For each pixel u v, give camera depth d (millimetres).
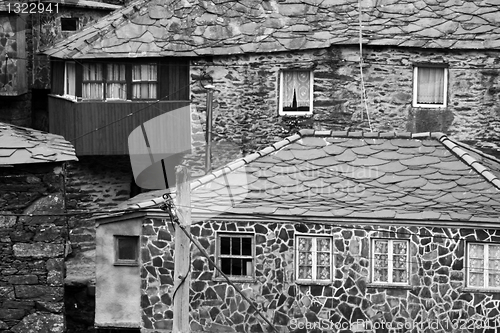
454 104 41719
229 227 33250
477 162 34500
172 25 42625
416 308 32938
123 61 42562
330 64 41781
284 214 33062
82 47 42594
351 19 42156
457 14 42094
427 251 32875
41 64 48531
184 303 26156
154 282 33812
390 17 42094
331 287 33125
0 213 32188
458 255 32781
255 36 42125
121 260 34188
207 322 33312
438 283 32875
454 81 41688
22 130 33906
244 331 33281
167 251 33719
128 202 36281
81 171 43000
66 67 43469
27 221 32281
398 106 41750
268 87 42031
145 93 42656
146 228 33781
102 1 50219
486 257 32781
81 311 37344
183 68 42406
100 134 42750
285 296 33219
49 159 31938
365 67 41719
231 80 42156
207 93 41094
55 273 32406
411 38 41594
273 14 42438
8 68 46938
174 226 27703
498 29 41781
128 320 34188
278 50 41750
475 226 32688
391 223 32906
